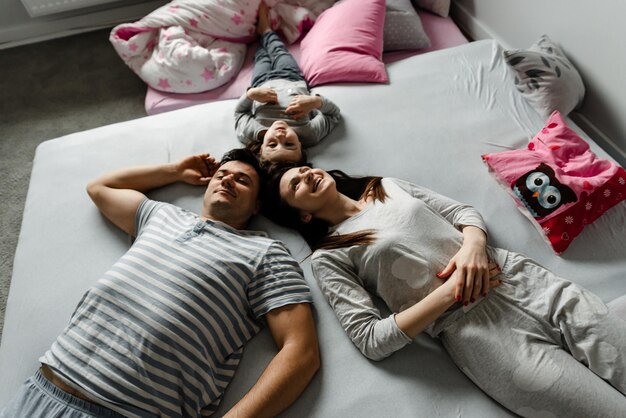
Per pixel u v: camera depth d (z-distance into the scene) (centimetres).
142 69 201
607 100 160
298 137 153
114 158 157
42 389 104
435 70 176
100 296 111
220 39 208
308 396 106
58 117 227
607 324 100
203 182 146
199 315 109
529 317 106
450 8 245
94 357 104
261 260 119
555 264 123
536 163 133
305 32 214
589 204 125
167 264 115
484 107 160
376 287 119
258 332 117
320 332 116
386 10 198
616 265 121
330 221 131
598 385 95
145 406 101
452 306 111
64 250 134
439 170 145
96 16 268
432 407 102
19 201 197
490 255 119
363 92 172
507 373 100
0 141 219
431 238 118
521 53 157
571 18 163
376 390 105
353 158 151
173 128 166
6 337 119
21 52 261
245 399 101
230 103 177
